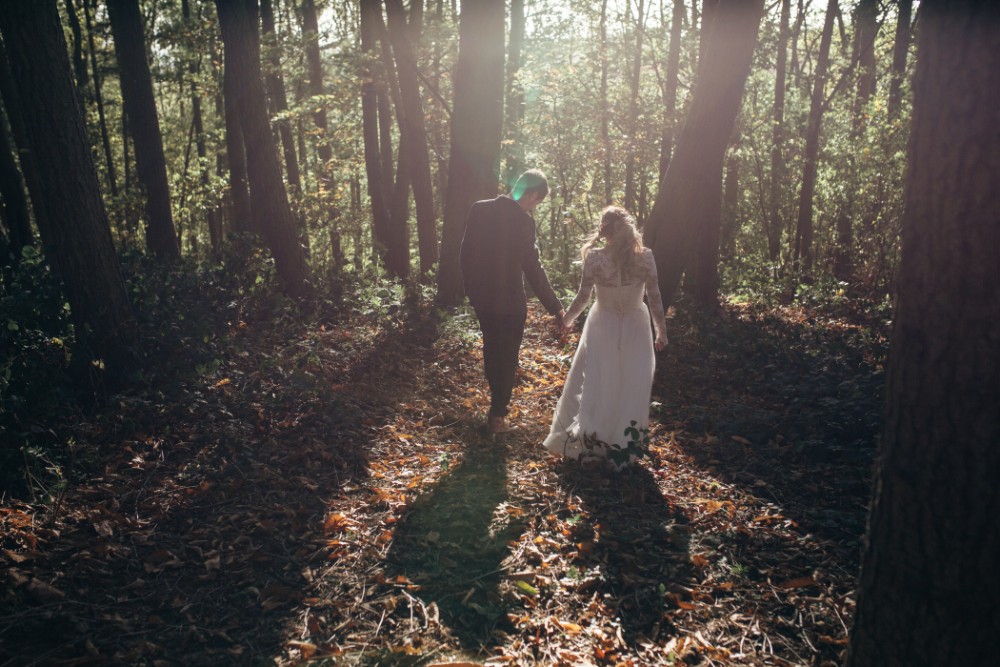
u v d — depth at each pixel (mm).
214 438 4902
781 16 17516
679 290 11711
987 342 1625
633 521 4074
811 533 3967
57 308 5711
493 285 5266
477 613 3148
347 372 6730
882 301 11953
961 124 1623
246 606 3172
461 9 9852
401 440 5250
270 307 8367
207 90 17172
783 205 18953
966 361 1651
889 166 14234
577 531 3887
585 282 4918
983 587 1675
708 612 3205
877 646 1891
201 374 5707
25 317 5434
